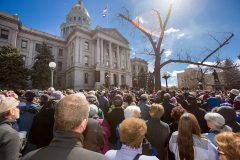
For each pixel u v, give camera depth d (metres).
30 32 51.94
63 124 1.44
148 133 3.73
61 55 59.16
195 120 2.72
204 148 2.56
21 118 4.64
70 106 1.50
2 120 2.62
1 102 2.69
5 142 2.34
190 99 4.99
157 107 3.89
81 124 1.55
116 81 58.09
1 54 33.34
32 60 50.91
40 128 3.69
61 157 1.27
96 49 55.72
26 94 4.93
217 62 9.27
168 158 3.81
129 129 2.21
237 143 1.55
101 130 3.05
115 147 4.72
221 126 3.15
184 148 2.61
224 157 1.59
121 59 63.34
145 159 2.11
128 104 6.35
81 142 1.47
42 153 1.33
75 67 50.91
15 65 34.09
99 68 52.50
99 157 1.35
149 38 9.16
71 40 56.34
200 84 20.55
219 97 8.43
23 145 3.94
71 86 51.94
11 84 32.97
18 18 45.59
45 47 42.50
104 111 7.43
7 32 43.78
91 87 52.97
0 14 42.41
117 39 60.69
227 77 35.03
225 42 8.50
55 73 54.56
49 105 3.94
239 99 5.02
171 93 11.06
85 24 78.88
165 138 3.69
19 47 49.47
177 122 4.18
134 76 71.88
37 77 39.66
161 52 9.05
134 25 9.32
